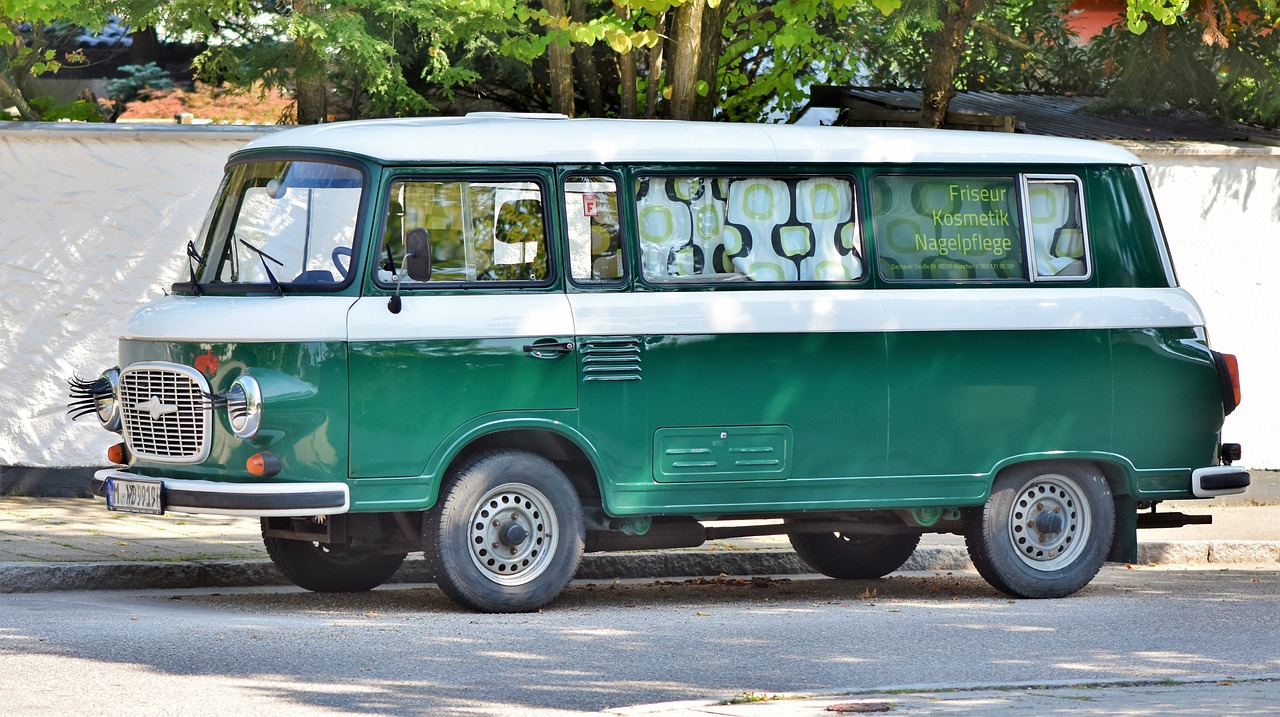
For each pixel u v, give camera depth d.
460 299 11.51
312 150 11.73
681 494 11.99
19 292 17.48
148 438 11.59
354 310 11.25
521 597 11.61
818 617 11.77
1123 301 13.12
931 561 15.33
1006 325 12.73
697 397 11.98
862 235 12.50
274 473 11.06
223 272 11.77
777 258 12.30
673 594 13.23
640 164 12.02
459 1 15.78
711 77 18.77
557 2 17.47
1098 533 13.12
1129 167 13.32
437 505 11.45
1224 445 13.52
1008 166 12.95
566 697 8.61
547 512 11.70
